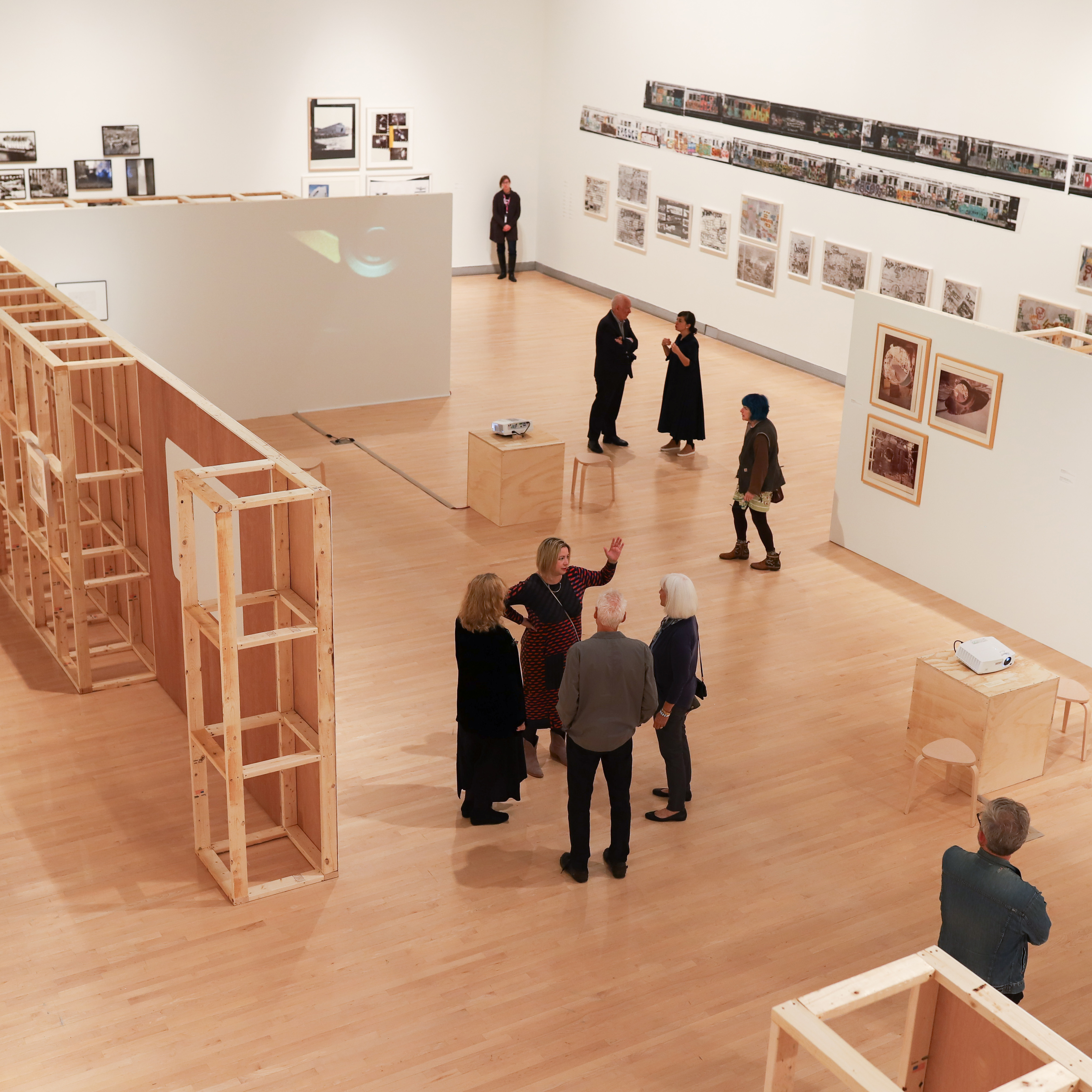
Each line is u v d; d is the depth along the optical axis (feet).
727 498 33.81
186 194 51.08
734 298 49.32
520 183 59.98
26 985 15.67
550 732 22.25
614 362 35.58
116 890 17.61
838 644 25.79
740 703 23.30
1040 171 36.17
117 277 35.35
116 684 23.24
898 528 29.14
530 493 31.30
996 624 26.99
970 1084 9.97
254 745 20.12
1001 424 26.03
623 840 18.06
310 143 53.31
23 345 22.90
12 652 24.43
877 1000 10.04
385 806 19.79
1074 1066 8.93
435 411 40.27
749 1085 14.51
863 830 19.63
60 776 20.35
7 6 45.42
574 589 20.34
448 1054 14.80
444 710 22.70
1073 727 23.22
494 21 56.34
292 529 17.38
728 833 19.43
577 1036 15.17
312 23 51.83
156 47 48.65
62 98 47.39
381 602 26.81
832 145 43.27
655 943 16.89
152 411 21.40
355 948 16.58
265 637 16.52
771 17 44.96
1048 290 36.68
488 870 18.33
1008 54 36.58
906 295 41.52
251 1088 14.17
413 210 39.22
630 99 53.11
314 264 38.19
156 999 15.53
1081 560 25.00
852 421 29.76
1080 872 18.80
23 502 25.30
